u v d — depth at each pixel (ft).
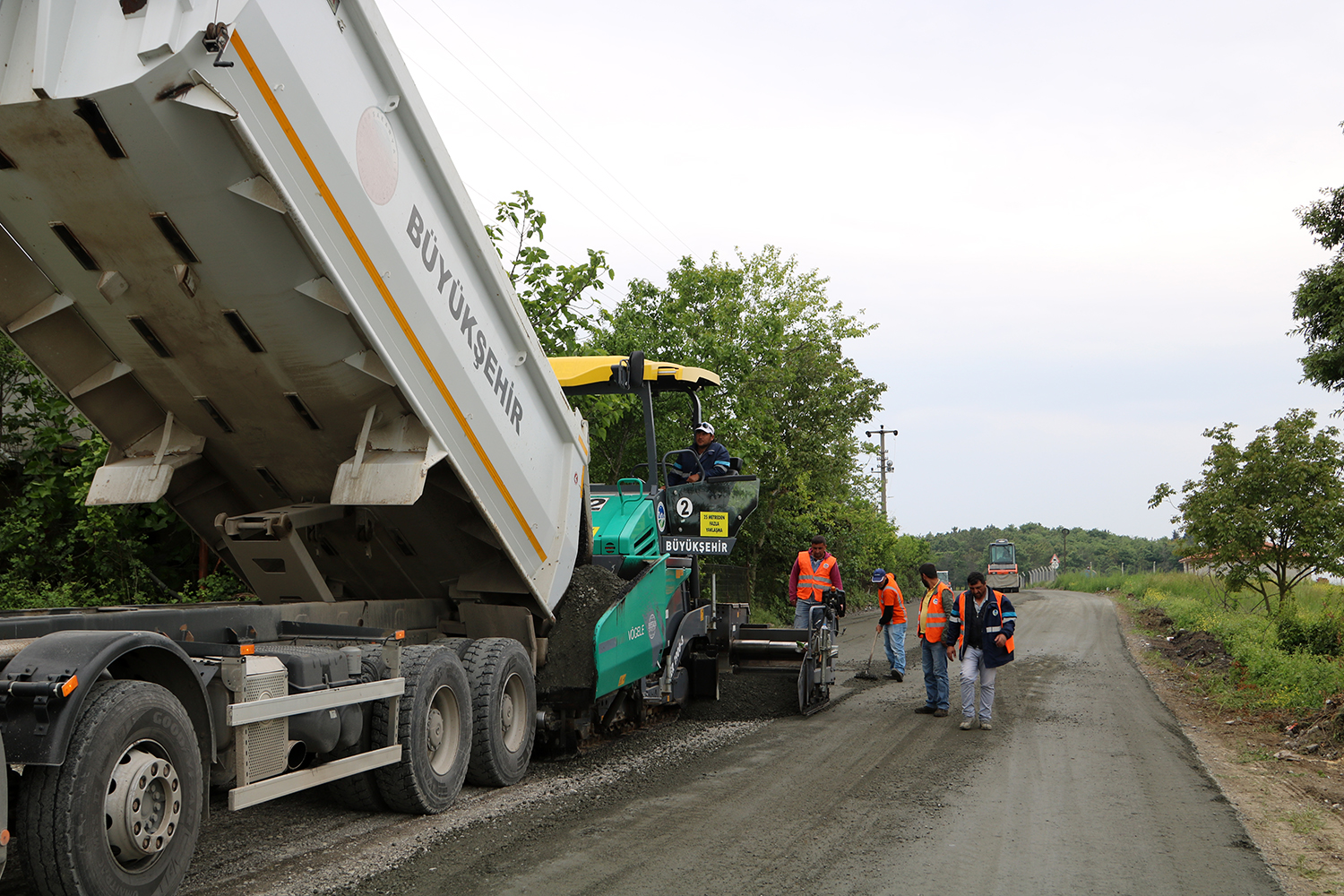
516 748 23.04
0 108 13.57
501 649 22.62
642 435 54.08
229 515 22.57
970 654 32.45
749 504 33.04
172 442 20.39
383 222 17.74
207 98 13.85
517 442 22.93
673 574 30.89
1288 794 23.80
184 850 13.53
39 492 36.47
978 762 26.48
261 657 15.64
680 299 72.33
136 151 14.23
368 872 15.87
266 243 16.10
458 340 20.34
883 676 46.88
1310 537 66.03
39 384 37.86
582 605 25.99
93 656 12.44
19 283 17.22
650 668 28.66
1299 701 36.09
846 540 106.93
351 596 25.34
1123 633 77.05
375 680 18.39
